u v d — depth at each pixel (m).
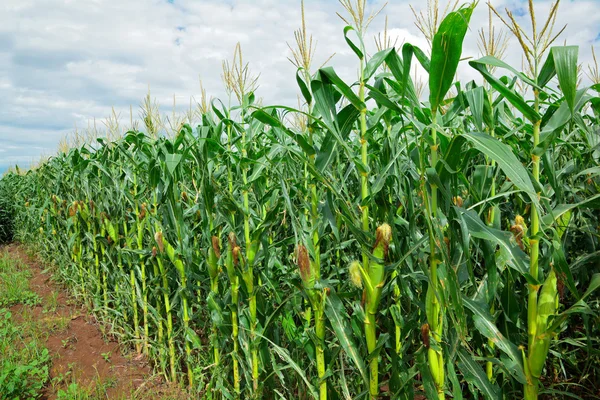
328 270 3.19
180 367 4.08
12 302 6.34
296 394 3.09
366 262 2.14
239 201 3.29
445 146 1.91
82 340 5.05
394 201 2.90
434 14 1.87
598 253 2.23
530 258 1.90
